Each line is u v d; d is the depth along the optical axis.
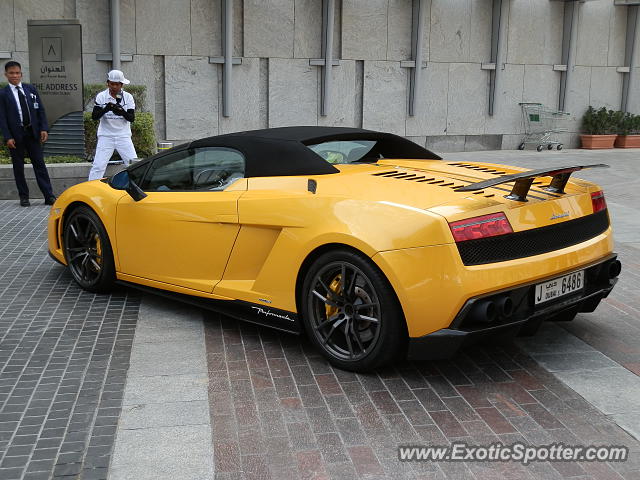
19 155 9.07
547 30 17.86
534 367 4.08
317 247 3.98
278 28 15.02
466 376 3.95
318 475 2.95
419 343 3.67
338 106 15.82
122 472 2.97
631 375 3.97
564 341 4.49
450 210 3.64
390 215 3.73
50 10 13.05
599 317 4.97
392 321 3.73
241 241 4.45
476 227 3.60
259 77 15.03
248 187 4.48
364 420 3.44
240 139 4.68
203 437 3.26
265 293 4.32
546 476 2.95
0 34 12.73
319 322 4.10
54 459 3.07
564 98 18.33
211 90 14.65
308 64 15.40
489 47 17.23
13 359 4.19
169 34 14.09
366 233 3.74
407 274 3.61
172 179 5.02
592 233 4.22
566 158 16.09
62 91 10.62
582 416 3.48
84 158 10.72
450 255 3.53
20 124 8.98
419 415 3.49
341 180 4.22
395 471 2.99
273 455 3.11
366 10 15.74
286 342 4.48
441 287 3.55
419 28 16.12
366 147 4.89
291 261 4.13
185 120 14.48
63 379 3.91
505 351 4.32
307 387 3.81
